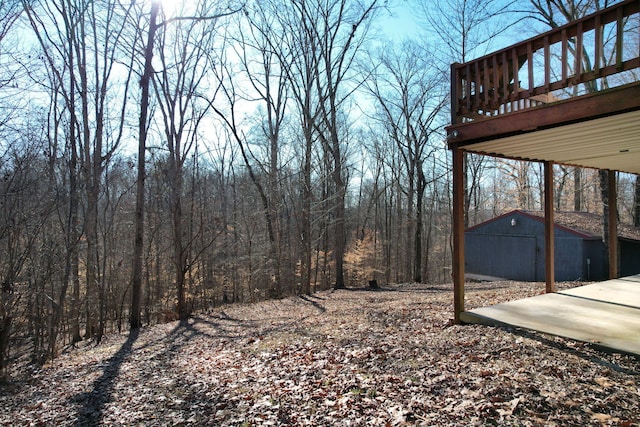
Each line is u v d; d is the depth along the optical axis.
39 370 6.89
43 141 9.52
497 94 4.61
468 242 17.12
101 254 15.92
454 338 4.71
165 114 12.91
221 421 3.30
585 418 2.56
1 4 8.30
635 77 11.97
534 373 3.35
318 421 3.03
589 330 4.53
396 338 5.12
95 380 5.43
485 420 2.64
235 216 19.61
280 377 4.23
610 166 8.34
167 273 17.50
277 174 16.92
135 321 10.41
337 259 16.12
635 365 3.48
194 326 9.76
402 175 25.19
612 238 8.91
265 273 16.33
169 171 13.08
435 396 3.14
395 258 26.19
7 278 7.59
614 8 3.52
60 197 9.15
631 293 7.05
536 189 25.81
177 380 4.83
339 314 8.16
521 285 11.06
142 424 3.51
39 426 3.90
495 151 6.02
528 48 4.24
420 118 19.30
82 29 10.95
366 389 3.50
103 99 11.27
